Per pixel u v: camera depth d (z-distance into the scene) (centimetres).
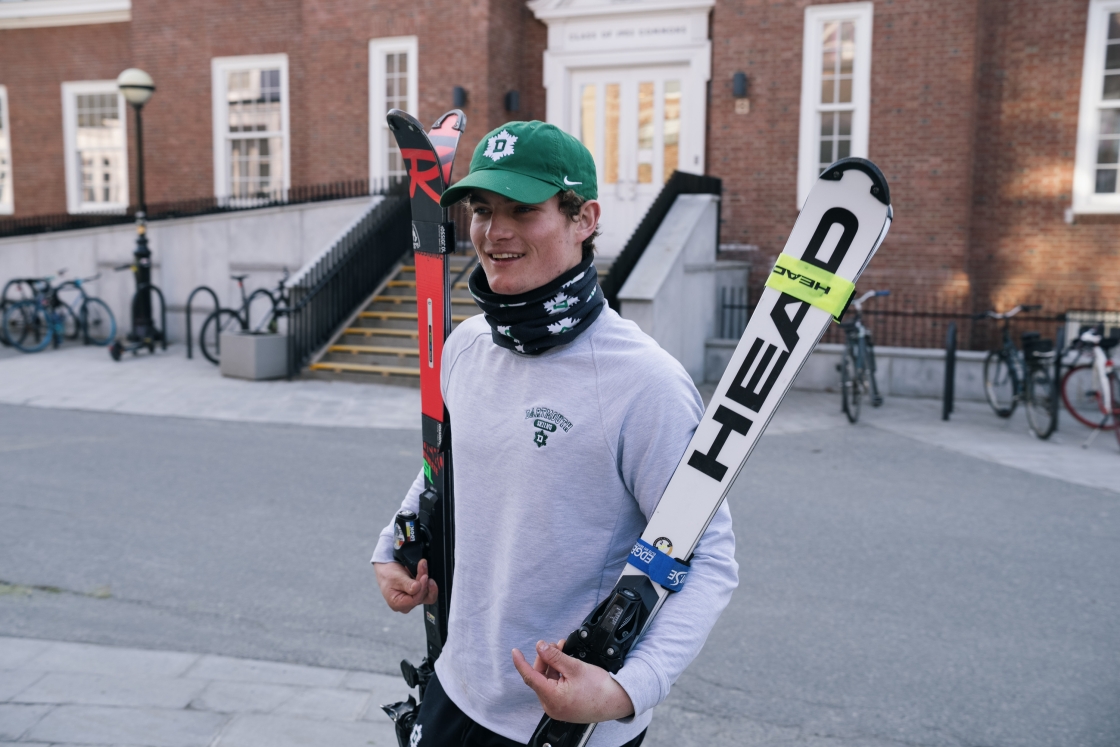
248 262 1314
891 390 1014
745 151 1253
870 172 139
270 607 424
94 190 1750
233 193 1623
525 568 157
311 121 1455
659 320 942
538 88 1398
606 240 1377
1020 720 329
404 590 187
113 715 317
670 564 146
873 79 1179
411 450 735
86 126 1744
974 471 695
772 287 146
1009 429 855
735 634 399
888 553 506
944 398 897
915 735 318
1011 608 431
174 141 1652
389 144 1413
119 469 661
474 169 156
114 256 1382
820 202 144
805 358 142
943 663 373
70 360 1177
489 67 1321
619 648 142
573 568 155
